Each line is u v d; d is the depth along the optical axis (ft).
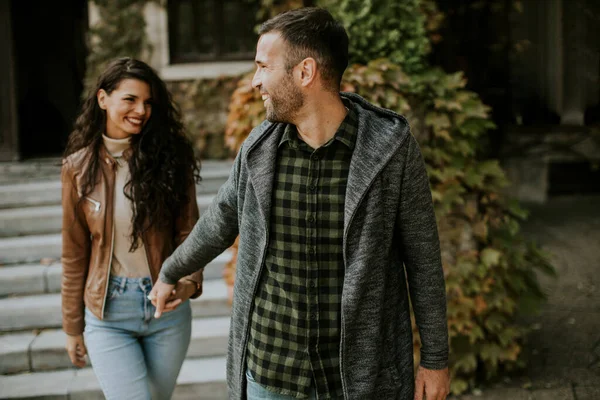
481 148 11.62
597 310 14.08
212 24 20.21
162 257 7.39
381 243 5.36
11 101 20.25
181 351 7.66
